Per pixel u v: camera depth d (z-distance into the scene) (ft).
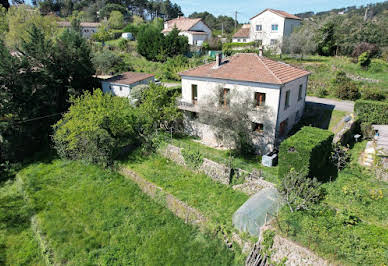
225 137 69.92
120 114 77.87
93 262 43.45
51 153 84.43
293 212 41.37
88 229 50.60
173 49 175.94
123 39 206.90
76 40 104.94
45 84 90.02
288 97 73.10
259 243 40.06
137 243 46.55
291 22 167.84
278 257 37.68
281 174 54.13
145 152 74.54
